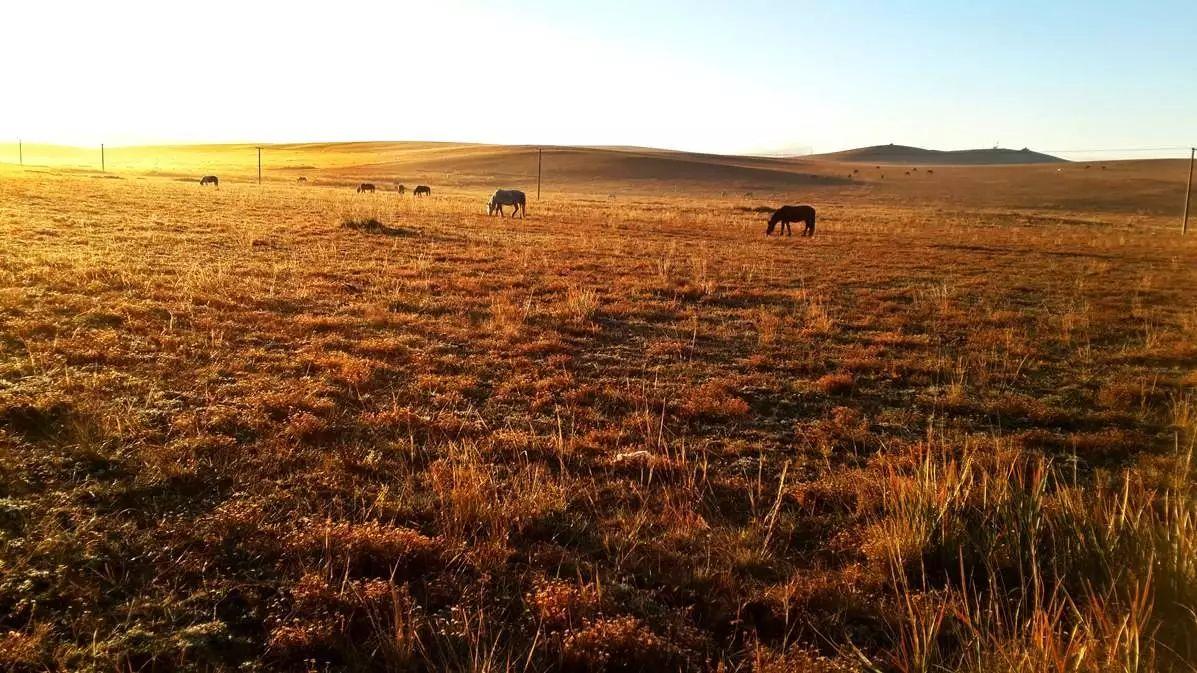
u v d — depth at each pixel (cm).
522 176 10519
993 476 555
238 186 5216
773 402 764
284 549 408
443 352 886
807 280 1636
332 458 534
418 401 693
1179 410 746
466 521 450
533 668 327
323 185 7125
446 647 340
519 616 368
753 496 527
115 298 1009
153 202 2748
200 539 415
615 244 2189
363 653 334
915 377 872
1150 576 357
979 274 1838
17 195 2553
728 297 1377
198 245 1612
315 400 654
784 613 381
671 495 513
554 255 1864
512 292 1297
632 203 5384
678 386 797
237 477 493
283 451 543
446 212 3238
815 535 475
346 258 1584
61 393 617
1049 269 1966
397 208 3256
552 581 391
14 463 484
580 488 516
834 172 13250
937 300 1418
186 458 515
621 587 392
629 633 344
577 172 11162
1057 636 341
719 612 380
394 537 413
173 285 1129
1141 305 1422
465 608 368
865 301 1388
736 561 427
